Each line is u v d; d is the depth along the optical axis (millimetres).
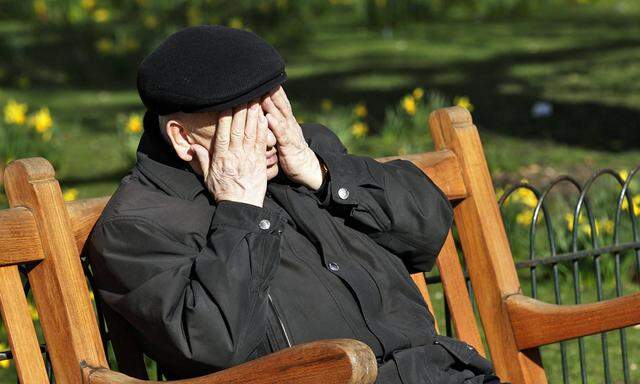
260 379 5574
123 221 6320
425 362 6746
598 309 7395
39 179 6375
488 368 7133
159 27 36281
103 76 32375
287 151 6781
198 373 6258
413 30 38562
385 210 7004
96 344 6430
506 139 23797
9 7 41219
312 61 33531
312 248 6793
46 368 7008
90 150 23594
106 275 6363
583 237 14586
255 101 6555
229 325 6012
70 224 6449
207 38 6547
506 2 41000
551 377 12102
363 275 6770
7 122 20719
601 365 12492
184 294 6141
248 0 38906
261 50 6586
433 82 29906
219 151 6492
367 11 39000
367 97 28203
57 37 37375
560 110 26234
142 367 6832
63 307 6340
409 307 6965
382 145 23250
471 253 8102
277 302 6438
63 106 28359
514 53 33750
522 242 15281
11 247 6230
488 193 8109
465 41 36188
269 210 6387
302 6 39594
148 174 6645
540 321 7734
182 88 6414
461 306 8047
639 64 31125
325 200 6887
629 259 14727
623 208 14953
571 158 21844
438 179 7930
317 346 5406
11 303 6297
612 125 24688
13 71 32594
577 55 32938
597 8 42219
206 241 6430
